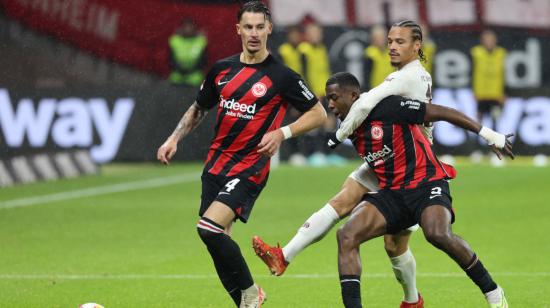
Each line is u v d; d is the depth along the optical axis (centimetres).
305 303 2153
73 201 3966
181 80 5212
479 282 1739
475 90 5312
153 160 5197
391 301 2162
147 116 5188
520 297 2188
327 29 5328
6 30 5212
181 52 5197
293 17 5344
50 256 2789
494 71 5284
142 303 2167
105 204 3875
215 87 1862
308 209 3662
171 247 2928
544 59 5356
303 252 2820
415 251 2811
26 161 4675
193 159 5275
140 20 5259
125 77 5294
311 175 4759
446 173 1781
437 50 5338
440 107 1761
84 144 5144
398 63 1802
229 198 1800
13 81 5156
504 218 3409
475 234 3105
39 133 5081
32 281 2430
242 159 1836
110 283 2400
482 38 5300
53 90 5119
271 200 3919
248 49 1812
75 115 5138
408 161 1766
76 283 2402
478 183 4378
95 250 2889
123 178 4731
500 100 5300
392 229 1772
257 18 1803
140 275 2502
